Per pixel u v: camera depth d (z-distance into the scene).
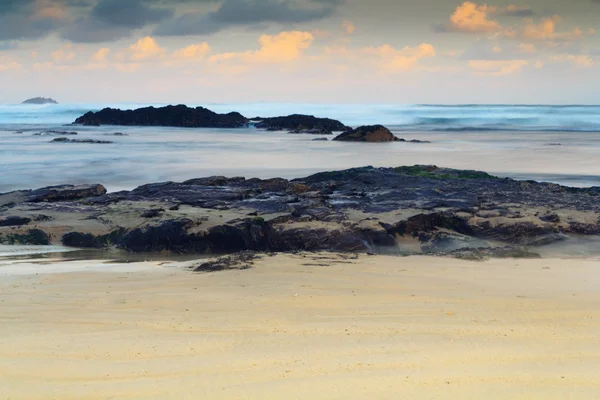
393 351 12.62
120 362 12.21
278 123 116.44
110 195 33.31
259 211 28.73
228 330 14.41
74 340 13.65
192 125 126.50
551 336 13.62
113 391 10.70
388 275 20.41
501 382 10.77
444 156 63.81
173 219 26.97
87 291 18.69
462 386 10.59
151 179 47.59
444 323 14.79
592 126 130.50
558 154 65.44
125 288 19.08
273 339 13.60
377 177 36.47
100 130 112.94
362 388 10.55
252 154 65.88
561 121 146.62
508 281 19.70
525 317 15.31
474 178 37.59
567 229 27.11
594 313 15.70
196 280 20.05
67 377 11.43
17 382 11.17
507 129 120.44
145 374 11.53
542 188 34.78
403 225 27.03
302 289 18.55
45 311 16.31
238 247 26.52
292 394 10.37
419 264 22.28
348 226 26.45
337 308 16.38
